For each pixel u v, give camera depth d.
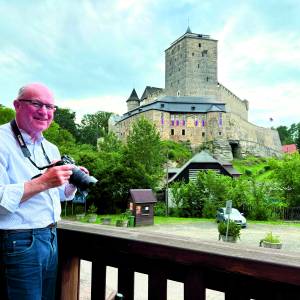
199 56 104.44
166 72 114.12
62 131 58.75
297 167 42.50
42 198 2.15
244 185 40.53
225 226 21.70
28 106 2.15
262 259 1.65
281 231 29.66
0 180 2.03
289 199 42.94
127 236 2.25
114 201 42.94
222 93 105.94
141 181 43.56
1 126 2.20
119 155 46.59
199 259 1.85
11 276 2.03
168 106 93.31
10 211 1.90
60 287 2.59
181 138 92.81
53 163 2.15
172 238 2.18
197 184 41.62
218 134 91.81
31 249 2.05
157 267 2.12
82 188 2.14
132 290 2.25
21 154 2.15
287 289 1.65
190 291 1.96
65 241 2.59
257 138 107.44
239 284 1.81
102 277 2.41
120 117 114.06
